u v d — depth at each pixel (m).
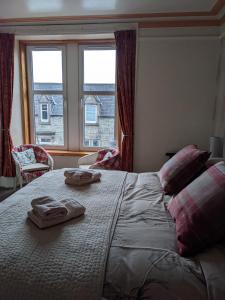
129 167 3.63
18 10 3.10
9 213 1.58
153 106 3.51
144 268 1.08
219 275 1.04
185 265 1.09
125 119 3.55
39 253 1.17
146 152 3.64
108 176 2.45
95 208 1.67
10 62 3.67
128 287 1.04
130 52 3.41
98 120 4.11
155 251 1.18
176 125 3.52
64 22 3.49
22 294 1.03
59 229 1.38
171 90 3.44
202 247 1.19
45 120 4.23
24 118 4.13
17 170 3.57
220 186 1.27
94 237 1.29
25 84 4.09
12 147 3.86
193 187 1.49
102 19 3.39
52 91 4.10
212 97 3.38
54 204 1.54
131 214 1.59
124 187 2.12
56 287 1.02
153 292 1.02
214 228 1.18
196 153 1.98
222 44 3.18
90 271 1.07
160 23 3.32
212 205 1.22
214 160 2.10
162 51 3.37
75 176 2.18
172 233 1.36
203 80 3.37
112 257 1.15
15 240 1.27
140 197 1.90
